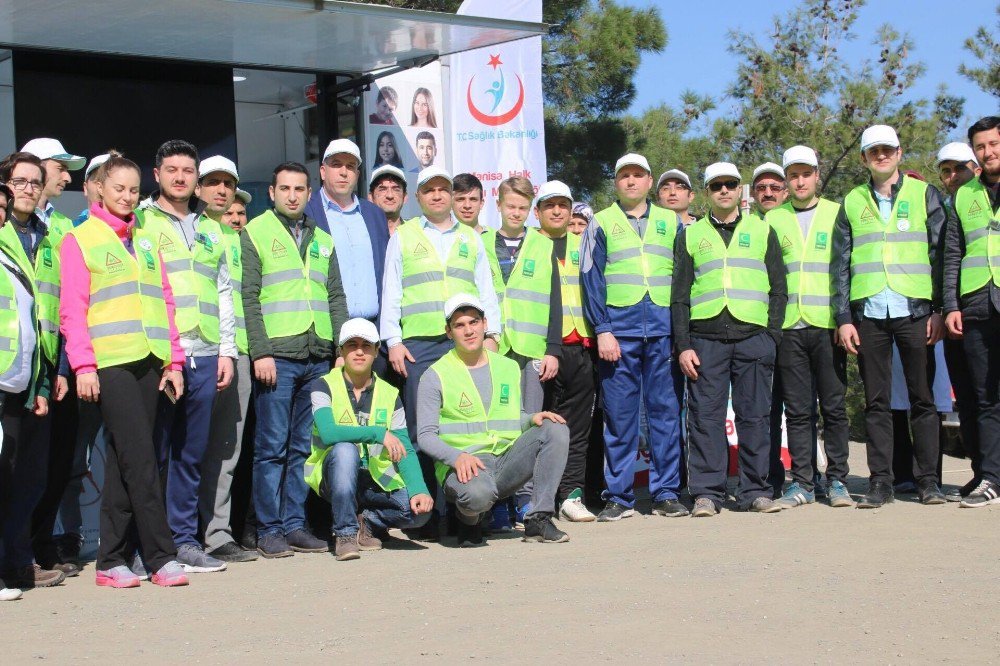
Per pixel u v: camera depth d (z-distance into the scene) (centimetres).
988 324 785
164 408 622
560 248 828
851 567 582
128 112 991
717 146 1917
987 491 786
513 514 766
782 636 451
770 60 1847
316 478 671
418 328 729
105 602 546
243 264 680
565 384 808
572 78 1931
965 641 445
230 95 1038
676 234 823
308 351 683
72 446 639
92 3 810
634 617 482
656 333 800
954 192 842
